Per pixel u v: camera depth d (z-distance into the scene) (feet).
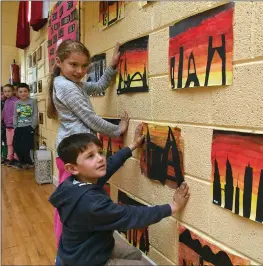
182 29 4.00
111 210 3.85
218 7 3.45
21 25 15.40
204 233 3.88
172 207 4.11
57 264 4.37
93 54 6.69
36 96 13.87
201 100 3.80
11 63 19.29
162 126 4.51
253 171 3.14
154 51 4.60
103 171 4.13
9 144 14.10
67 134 5.00
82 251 4.02
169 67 4.28
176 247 4.43
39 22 11.20
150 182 4.93
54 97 5.12
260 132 3.07
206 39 3.62
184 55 3.99
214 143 3.62
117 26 5.60
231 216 3.47
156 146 4.68
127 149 4.93
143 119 4.99
